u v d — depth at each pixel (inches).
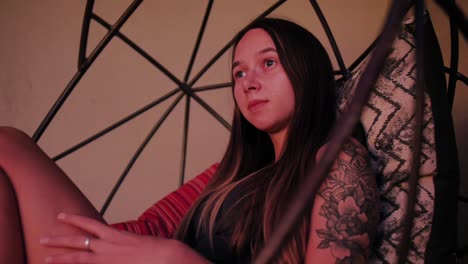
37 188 35.5
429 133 34.7
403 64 38.0
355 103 9.9
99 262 30.8
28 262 34.4
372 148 37.5
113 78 77.5
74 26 77.0
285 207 34.0
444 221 33.9
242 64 40.9
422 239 33.8
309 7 71.6
